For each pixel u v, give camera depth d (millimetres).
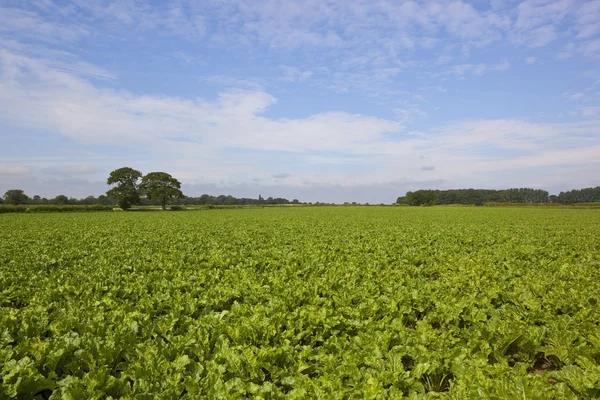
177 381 5723
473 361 6512
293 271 14125
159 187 103375
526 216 57031
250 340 7559
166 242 23094
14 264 15383
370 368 6316
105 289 11242
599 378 5559
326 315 8742
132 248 20219
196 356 7000
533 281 12141
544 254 18562
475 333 7793
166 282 11758
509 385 5406
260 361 6387
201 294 10711
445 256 17766
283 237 25984
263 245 21703
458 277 12727
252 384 5656
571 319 8305
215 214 70125
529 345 7309
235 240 24297
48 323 8156
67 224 41562
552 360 7398
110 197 98750
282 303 9531
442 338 7441
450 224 40062
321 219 51125
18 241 24484
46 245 22203
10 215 63188
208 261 16562
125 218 55281
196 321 8203
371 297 10453
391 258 16953
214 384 5625
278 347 7105
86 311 8773
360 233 28656
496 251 19109
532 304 9492
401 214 66688
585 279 12672
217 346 6957
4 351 6176
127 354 6656
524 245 21141
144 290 10961
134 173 102312
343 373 6133
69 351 6570
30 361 5973
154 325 7977
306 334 7984
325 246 20953
